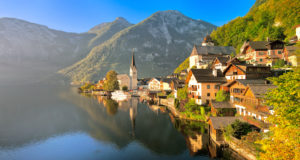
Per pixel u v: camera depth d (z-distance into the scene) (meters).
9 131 51.78
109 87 148.12
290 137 16.22
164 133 48.47
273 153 16.36
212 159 32.56
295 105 16.62
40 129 53.56
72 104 97.94
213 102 49.03
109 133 49.94
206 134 44.06
